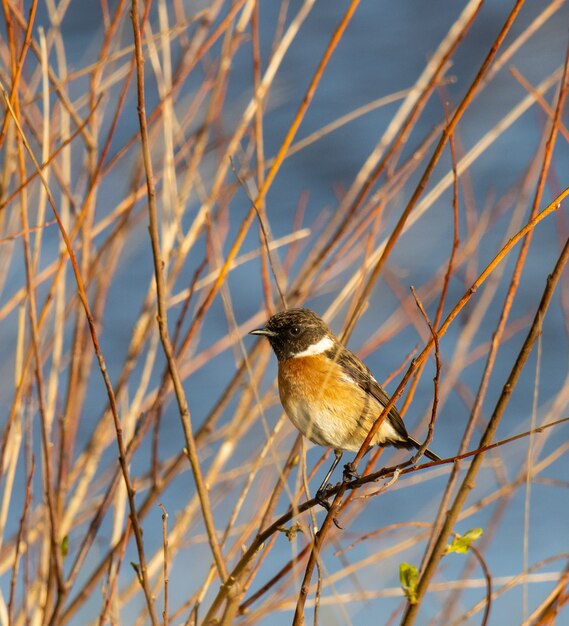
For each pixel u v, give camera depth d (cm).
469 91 811
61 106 1072
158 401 1002
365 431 1042
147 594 762
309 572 757
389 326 1203
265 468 1059
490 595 800
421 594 757
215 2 1098
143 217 1162
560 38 2472
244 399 1032
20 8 1075
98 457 1017
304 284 1067
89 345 1034
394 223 1733
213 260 1185
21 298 988
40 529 1015
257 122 991
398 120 1062
